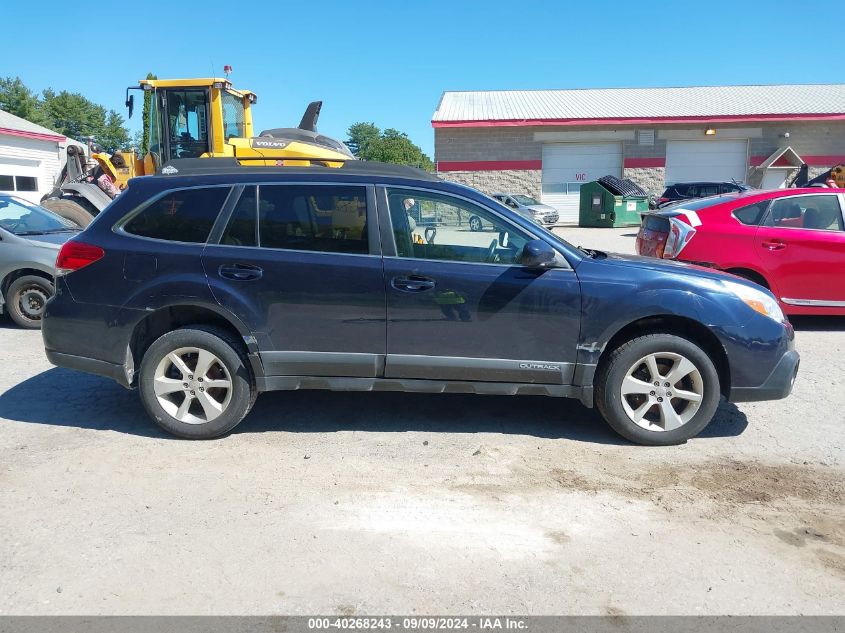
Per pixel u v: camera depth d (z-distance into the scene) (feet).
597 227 93.15
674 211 27.76
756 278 26.27
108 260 14.98
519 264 14.75
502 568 10.41
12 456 14.21
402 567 10.40
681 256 26.61
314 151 38.58
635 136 102.68
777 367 14.99
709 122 100.63
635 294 14.57
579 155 104.22
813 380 20.45
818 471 13.98
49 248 27.40
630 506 12.39
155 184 15.30
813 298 25.91
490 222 14.88
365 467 13.93
